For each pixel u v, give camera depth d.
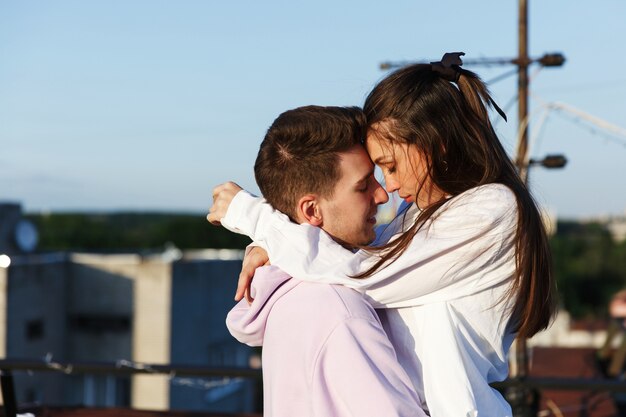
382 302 1.49
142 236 35.97
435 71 1.56
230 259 16.55
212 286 15.93
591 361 7.53
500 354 1.49
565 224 46.97
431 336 1.44
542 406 4.87
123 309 14.85
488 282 1.46
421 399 1.45
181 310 15.01
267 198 1.63
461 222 1.46
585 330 17.22
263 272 1.54
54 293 14.68
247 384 16.41
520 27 4.19
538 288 1.48
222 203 1.68
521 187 1.53
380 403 1.35
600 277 39.31
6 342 13.50
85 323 14.83
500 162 1.54
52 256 15.24
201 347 15.61
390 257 1.47
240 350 16.77
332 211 1.56
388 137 1.53
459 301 1.46
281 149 1.57
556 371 7.43
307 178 1.54
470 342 1.44
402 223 1.63
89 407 3.80
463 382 1.38
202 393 15.05
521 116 4.18
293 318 1.47
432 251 1.44
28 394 13.92
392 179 1.58
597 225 46.41
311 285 1.48
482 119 1.57
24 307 13.92
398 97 1.53
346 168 1.54
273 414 1.47
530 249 1.46
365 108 1.59
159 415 3.69
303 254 1.50
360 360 1.38
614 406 5.32
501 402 1.47
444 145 1.52
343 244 1.58
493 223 1.45
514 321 1.54
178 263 14.95
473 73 1.59
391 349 1.42
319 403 1.39
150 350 14.70
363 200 1.56
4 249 15.31
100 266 14.87
